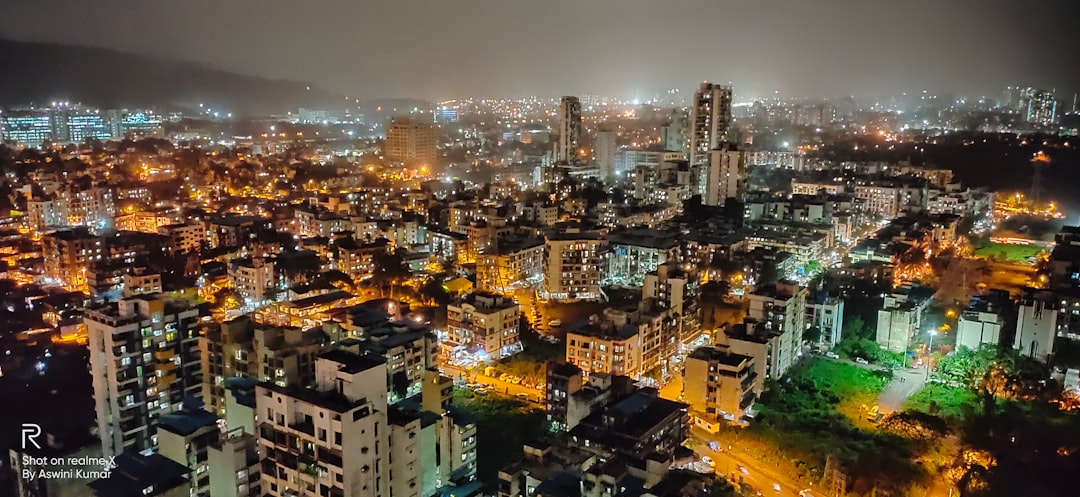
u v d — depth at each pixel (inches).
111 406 7293.3
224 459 5900.6
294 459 5032.0
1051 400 7819.9
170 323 7544.3
